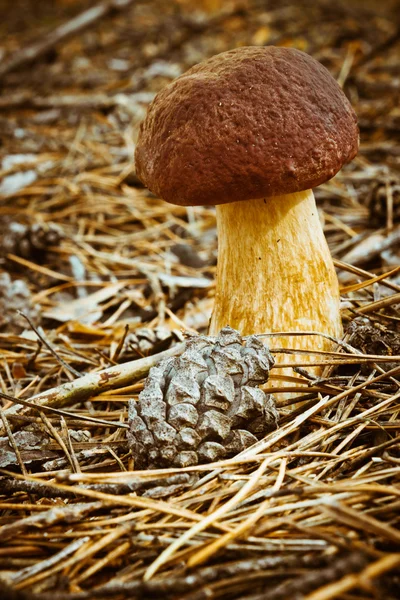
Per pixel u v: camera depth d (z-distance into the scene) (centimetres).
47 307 33
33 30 83
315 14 76
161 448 20
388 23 74
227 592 16
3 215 40
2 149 48
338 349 24
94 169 45
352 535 17
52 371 27
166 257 36
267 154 21
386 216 35
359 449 21
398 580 16
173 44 69
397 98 50
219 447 20
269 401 21
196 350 21
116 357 27
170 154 22
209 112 21
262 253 23
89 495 19
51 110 55
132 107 53
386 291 29
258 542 17
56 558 17
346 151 22
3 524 19
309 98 22
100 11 68
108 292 33
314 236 24
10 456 22
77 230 39
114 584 16
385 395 22
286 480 20
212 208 41
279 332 23
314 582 15
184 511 18
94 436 23
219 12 83
